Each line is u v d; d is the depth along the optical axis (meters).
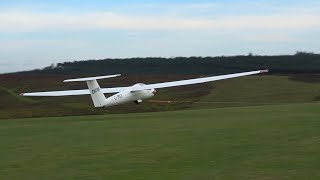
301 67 143.62
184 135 20.41
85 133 23.34
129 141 19.33
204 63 176.75
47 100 87.00
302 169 12.31
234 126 22.95
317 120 23.80
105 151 16.81
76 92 45.59
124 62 184.75
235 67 168.25
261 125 22.62
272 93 78.38
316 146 15.59
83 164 14.37
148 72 177.50
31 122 34.38
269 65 153.75
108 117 38.56
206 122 26.41
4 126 30.22
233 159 14.04
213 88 93.31
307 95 73.25
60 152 17.02
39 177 12.77
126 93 43.91
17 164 14.77
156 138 19.89
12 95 95.56
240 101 69.81
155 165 13.73
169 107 63.06
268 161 13.47
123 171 13.07
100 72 181.38
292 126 21.52
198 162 13.87
